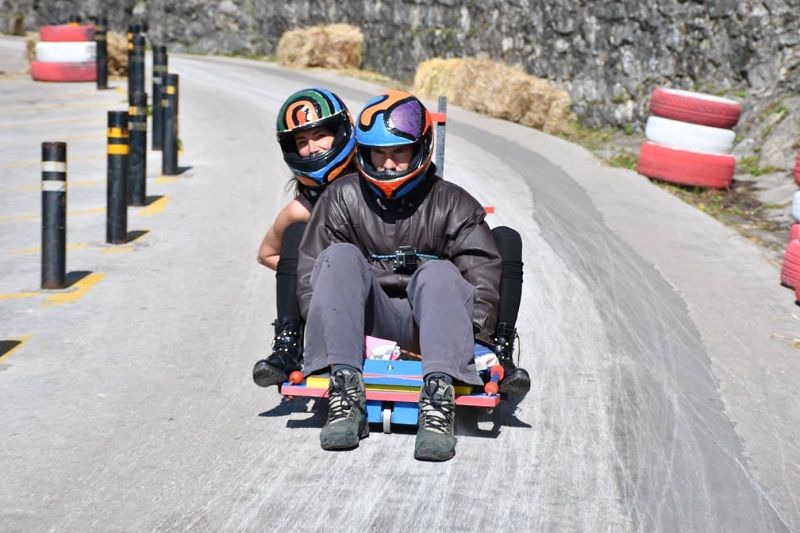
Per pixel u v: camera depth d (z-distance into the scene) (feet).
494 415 25.12
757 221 60.80
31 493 19.84
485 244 23.65
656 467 22.22
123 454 21.90
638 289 38.96
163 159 62.08
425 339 21.90
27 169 67.05
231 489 20.16
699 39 93.04
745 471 22.33
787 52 83.82
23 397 25.46
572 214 53.67
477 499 20.08
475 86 108.17
